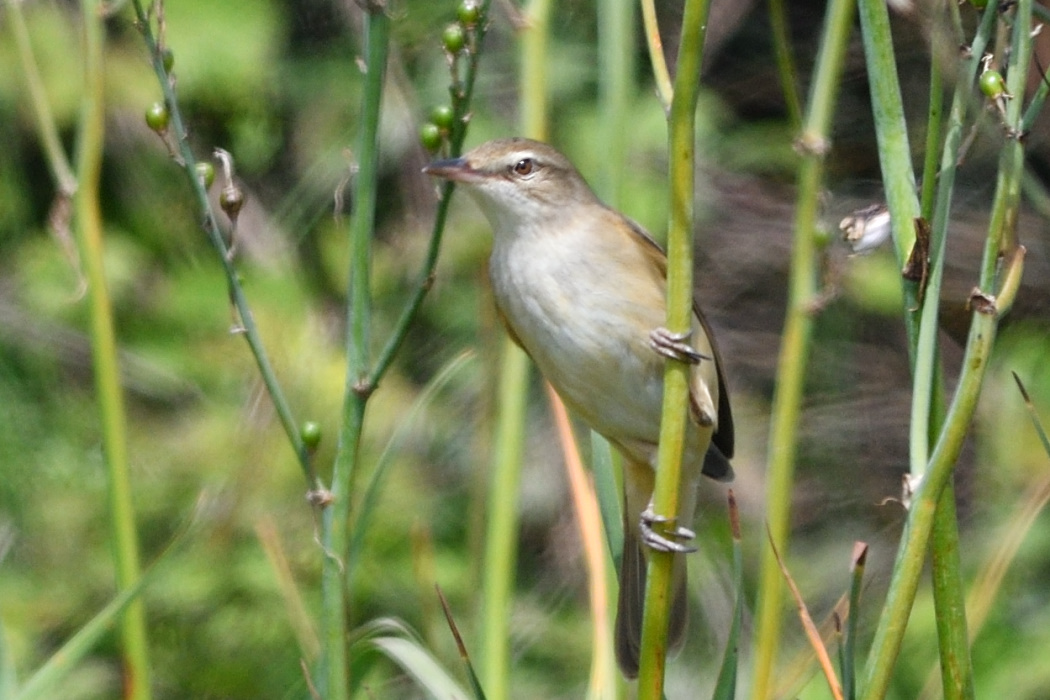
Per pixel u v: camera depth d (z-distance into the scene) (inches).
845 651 165.6
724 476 269.9
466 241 485.1
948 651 168.9
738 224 537.3
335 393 447.5
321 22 511.2
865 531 481.1
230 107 495.2
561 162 249.1
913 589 161.8
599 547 212.2
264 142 498.6
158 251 490.0
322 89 501.0
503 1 213.2
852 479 489.1
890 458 491.8
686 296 169.5
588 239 245.1
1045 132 438.6
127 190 494.6
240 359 467.5
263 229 487.5
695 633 429.4
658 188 471.2
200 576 411.5
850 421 495.8
